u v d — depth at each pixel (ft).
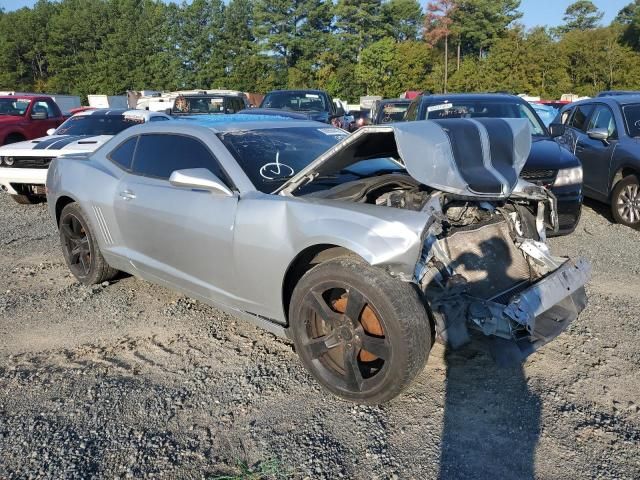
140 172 15.14
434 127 11.23
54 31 239.71
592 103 29.63
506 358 10.41
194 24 224.33
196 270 13.30
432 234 10.78
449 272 10.92
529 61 186.91
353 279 10.18
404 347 9.78
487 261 12.47
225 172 12.79
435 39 214.69
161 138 14.85
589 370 12.12
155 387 11.60
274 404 10.94
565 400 11.02
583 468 9.18
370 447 9.64
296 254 10.99
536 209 13.20
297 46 217.15
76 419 10.50
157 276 14.64
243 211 11.89
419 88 203.00
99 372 12.23
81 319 14.94
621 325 14.29
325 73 203.41
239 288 12.35
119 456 9.48
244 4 222.89
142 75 232.32
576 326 14.23
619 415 10.56
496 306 10.49
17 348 13.38
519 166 11.45
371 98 123.13
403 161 10.91
